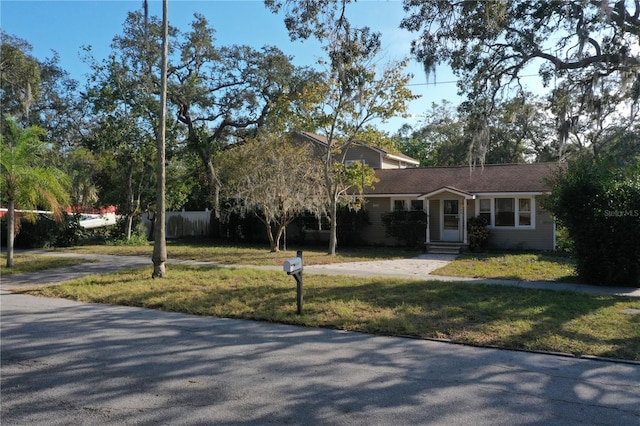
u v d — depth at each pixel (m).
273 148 19.05
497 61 14.32
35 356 5.98
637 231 10.92
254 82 23.45
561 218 12.10
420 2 13.47
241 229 25.44
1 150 14.37
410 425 4.02
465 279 12.48
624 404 4.45
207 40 22.55
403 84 17.33
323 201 19.25
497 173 22.16
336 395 4.69
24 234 21.22
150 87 21.83
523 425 4.02
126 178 24.86
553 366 5.57
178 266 14.74
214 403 4.49
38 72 25.33
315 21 13.59
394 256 18.59
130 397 4.63
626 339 6.54
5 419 4.13
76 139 28.53
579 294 10.00
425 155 45.34
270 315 8.15
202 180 27.39
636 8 12.22
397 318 7.81
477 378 5.17
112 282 11.66
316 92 17.67
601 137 22.55
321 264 15.91
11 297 10.27
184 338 6.86
